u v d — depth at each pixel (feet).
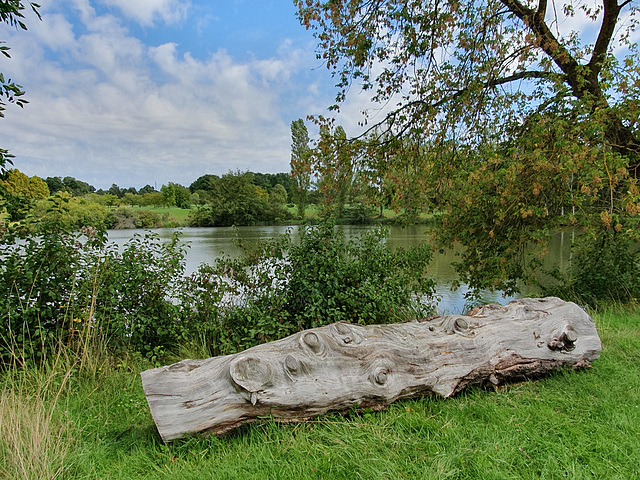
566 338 10.42
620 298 19.34
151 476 6.67
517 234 20.27
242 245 15.79
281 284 14.44
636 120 17.61
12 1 10.52
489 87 21.12
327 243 14.71
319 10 21.17
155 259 14.28
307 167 22.80
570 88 18.22
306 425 7.92
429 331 10.16
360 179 23.56
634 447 6.93
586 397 9.07
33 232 12.30
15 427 7.23
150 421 8.69
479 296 22.66
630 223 17.52
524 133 21.01
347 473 6.44
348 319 14.19
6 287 11.55
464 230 21.40
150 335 13.94
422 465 6.56
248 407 7.49
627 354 12.03
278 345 8.65
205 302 14.26
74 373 10.74
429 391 9.04
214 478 6.43
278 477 6.42
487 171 17.78
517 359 9.89
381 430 7.72
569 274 22.16
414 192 22.81
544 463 6.57
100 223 13.69
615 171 15.60
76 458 7.18
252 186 139.74
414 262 16.85
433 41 20.06
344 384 8.18
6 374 10.37
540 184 17.16
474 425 7.89
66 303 12.24
